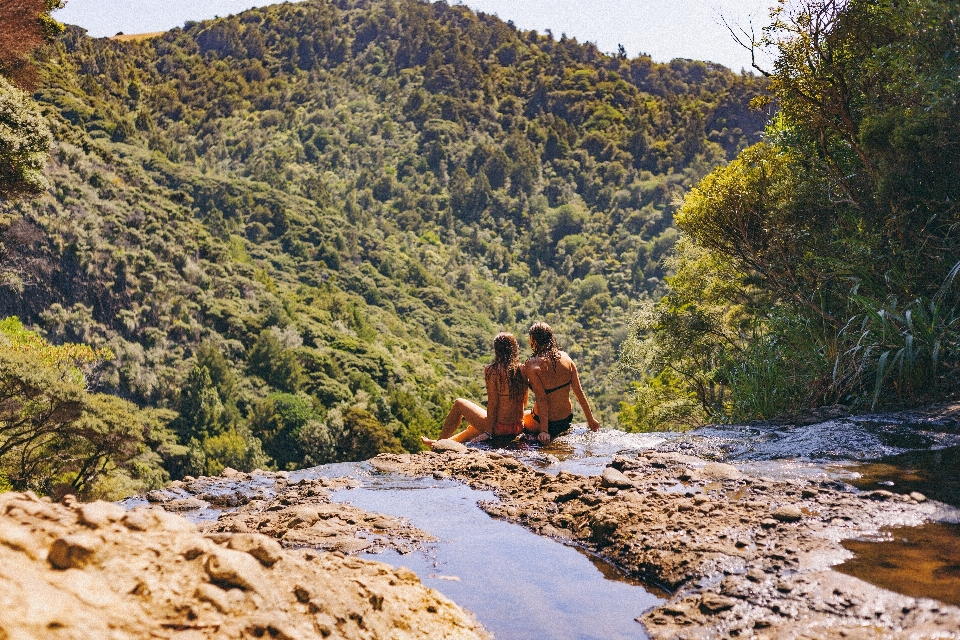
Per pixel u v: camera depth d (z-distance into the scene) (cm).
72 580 118
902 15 556
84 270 7775
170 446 6594
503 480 348
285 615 134
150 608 122
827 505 265
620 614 187
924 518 244
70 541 125
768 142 797
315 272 15725
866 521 243
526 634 175
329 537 255
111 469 3088
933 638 150
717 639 165
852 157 690
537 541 256
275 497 330
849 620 165
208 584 132
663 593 203
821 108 655
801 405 554
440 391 11194
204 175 17550
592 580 214
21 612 98
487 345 16675
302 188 19912
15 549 122
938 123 521
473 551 244
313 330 10525
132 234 8738
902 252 550
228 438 7188
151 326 8294
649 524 249
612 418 9931
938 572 191
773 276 702
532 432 488
